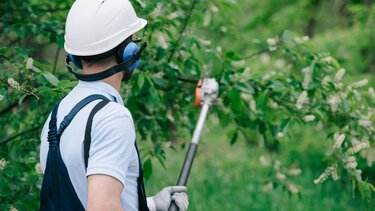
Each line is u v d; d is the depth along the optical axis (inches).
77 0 75.3
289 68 140.3
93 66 73.9
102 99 71.9
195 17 136.7
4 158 115.1
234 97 126.2
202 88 112.7
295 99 128.9
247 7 454.9
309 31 469.4
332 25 462.9
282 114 133.0
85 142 68.6
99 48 72.4
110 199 65.8
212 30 160.9
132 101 125.0
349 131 129.8
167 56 131.0
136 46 74.8
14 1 132.0
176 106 138.6
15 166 114.2
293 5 448.5
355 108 130.9
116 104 70.7
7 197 112.0
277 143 139.0
